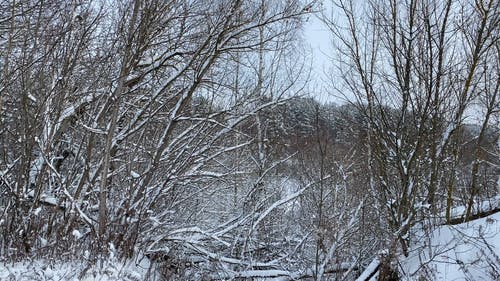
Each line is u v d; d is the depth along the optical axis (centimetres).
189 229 680
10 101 646
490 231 621
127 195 665
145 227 712
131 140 790
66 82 609
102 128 714
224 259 725
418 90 693
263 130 1135
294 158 966
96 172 657
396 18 695
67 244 524
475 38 679
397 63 709
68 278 450
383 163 721
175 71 808
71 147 704
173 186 764
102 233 574
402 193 681
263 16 720
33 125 586
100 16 664
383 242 695
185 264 707
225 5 704
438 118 700
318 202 757
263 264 740
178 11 734
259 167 1045
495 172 912
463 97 682
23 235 521
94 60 671
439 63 660
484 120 761
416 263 630
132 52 695
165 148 737
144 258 658
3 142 621
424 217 677
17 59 644
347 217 759
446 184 774
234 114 775
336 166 827
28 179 581
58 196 635
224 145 962
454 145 732
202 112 820
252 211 780
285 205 923
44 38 633
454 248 575
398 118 723
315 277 664
